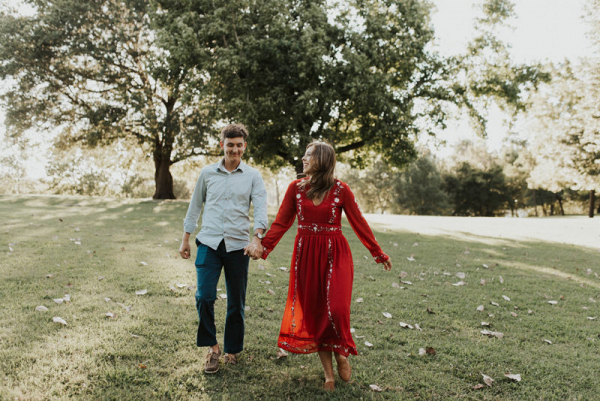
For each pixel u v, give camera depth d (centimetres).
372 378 295
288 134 1583
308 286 293
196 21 1529
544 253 920
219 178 305
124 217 1209
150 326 357
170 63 1546
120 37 2088
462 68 1877
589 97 2158
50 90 2145
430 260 764
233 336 304
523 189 5159
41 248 654
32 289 439
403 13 1697
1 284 452
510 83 1831
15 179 4894
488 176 5200
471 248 943
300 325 301
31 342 309
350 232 1131
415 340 368
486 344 367
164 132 2162
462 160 5562
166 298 438
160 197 2439
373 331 386
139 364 289
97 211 1391
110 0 2100
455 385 291
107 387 259
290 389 273
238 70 1520
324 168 290
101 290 450
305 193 297
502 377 305
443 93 1797
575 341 388
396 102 1716
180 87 2116
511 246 1018
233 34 1530
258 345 338
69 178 4412
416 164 4838
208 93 1553
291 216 308
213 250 299
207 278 293
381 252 305
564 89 2744
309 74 1534
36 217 1084
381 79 1548
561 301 524
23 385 249
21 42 1981
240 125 309
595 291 581
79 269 532
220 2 1509
